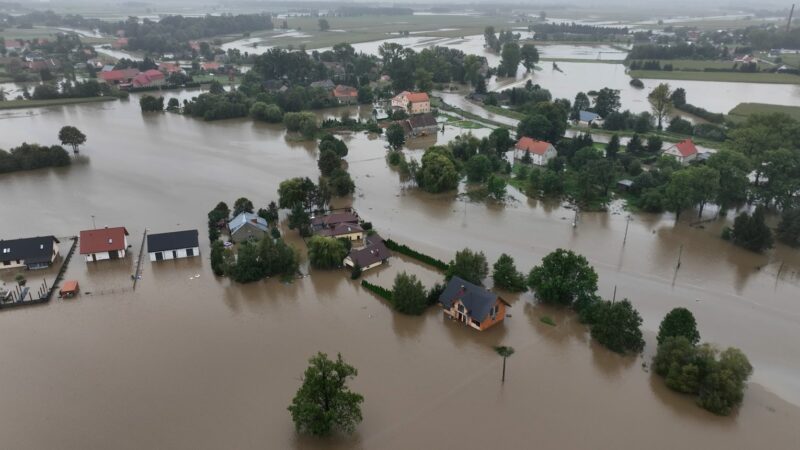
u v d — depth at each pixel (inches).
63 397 2723.9
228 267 3858.3
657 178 5536.4
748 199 5280.5
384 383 2827.3
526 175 5954.7
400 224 4800.7
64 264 4015.8
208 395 2736.2
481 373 2920.8
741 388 2704.2
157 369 2928.2
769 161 5211.6
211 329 3289.9
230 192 5472.4
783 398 2792.8
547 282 3503.9
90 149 6939.0
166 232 4507.9
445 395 2751.0
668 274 4028.1
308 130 7460.6
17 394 2743.6
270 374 2888.8
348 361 2997.0
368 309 3516.2
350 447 2426.2
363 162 6505.9
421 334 3262.8
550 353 3097.9
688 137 7721.5
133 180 5816.9
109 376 2874.0
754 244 4362.7
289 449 2413.9
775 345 3230.8
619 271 4057.6
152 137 7559.1
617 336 3090.6
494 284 3838.6
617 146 6461.6
